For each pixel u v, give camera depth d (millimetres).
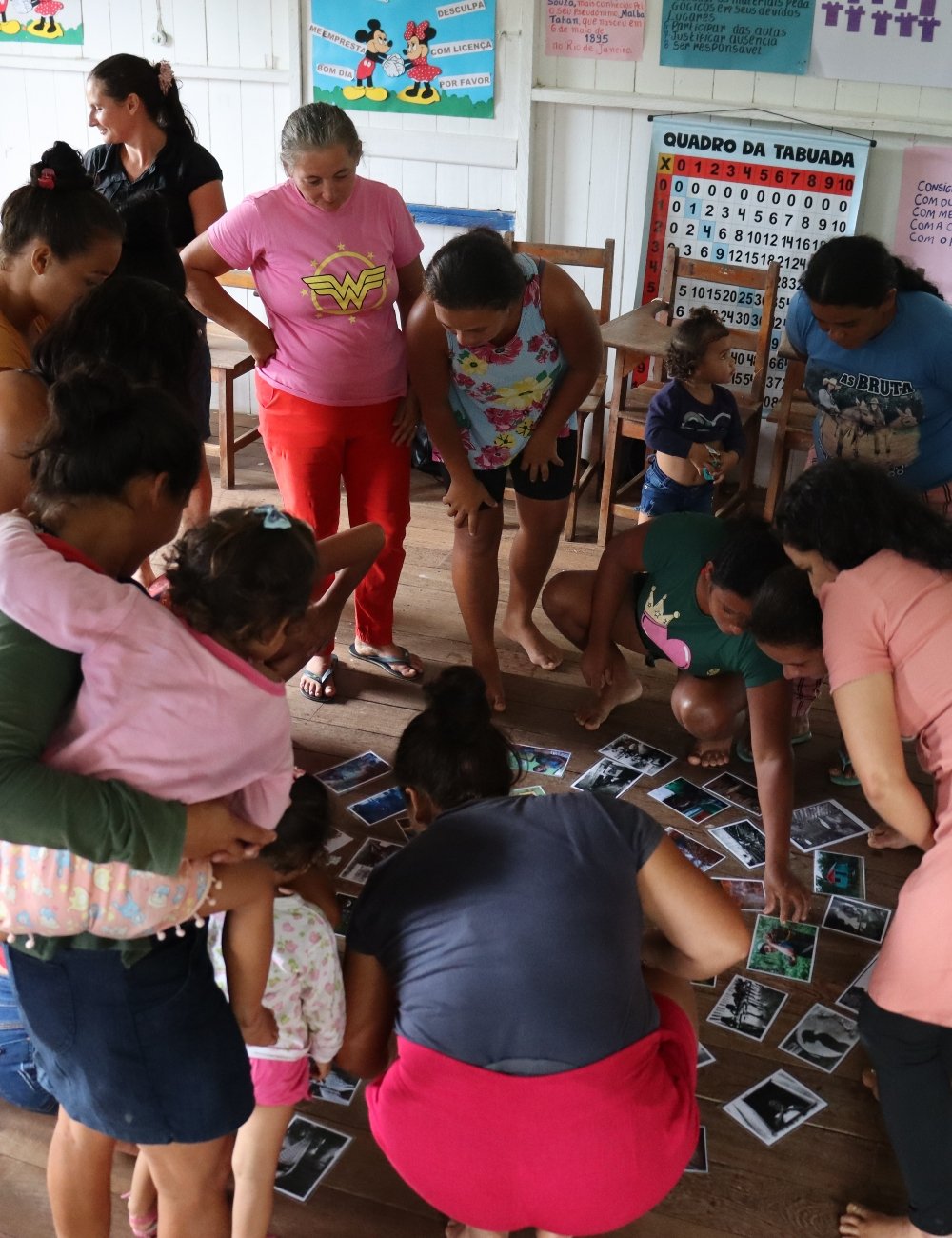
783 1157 2385
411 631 4223
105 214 2170
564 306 3223
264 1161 2049
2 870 1561
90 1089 1706
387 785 3408
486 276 2822
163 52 5535
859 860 3166
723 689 3387
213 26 5402
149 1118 1717
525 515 3723
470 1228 2115
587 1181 1751
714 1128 2443
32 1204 2270
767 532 2785
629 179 5102
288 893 1976
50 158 2166
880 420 3062
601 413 5082
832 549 1976
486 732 1965
